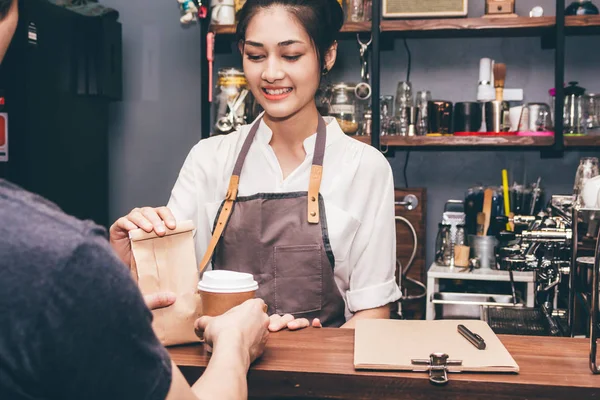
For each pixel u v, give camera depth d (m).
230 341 0.83
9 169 2.54
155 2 3.24
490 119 2.76
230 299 1.00
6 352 0.50
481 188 2.93
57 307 0.50
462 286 2.73
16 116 2.53
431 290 2.60
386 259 1.56
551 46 2.94
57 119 2.74
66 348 0.51
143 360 0.55
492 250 2.71
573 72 2.96
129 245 1.16
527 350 1.01
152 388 0.55
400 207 2.91
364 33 2.81
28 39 2.52
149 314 0.57
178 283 1.05
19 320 0.49
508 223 2.67
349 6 2.80
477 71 3.04
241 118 2.75
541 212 2.55
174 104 3.25
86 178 3.00
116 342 0.53
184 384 0.60
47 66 2.66
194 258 1.08
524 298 2.64
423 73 3.07
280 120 1.55
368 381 0.89
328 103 2.77
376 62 2.70
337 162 1.56
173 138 3.25
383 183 1.59
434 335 1.04
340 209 1.51
